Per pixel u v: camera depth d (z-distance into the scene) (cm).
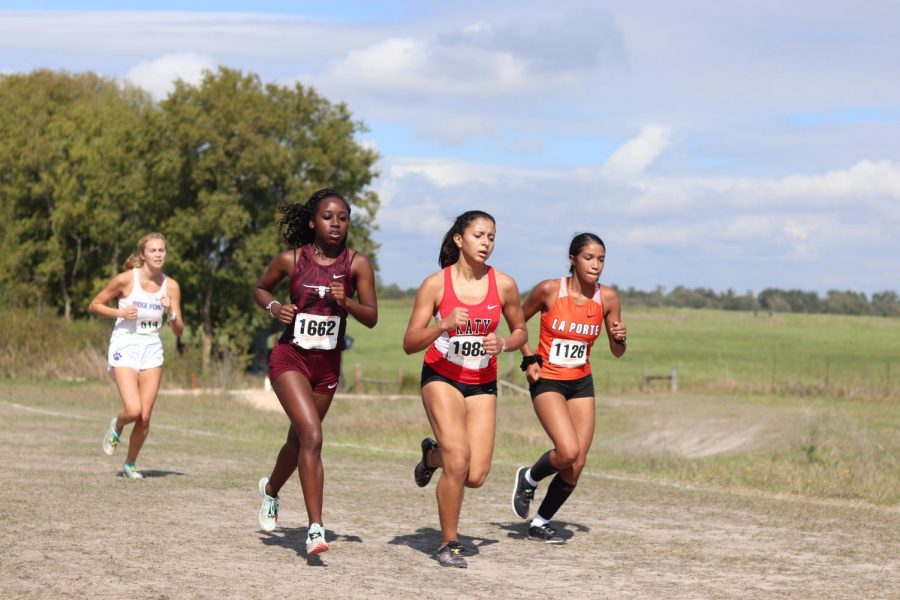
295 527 1196
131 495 1398
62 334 5634
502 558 1076
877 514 1498
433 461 1096
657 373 8788
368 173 7938
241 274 7338
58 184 7994
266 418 3725
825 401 5056
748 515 1438
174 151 7262
